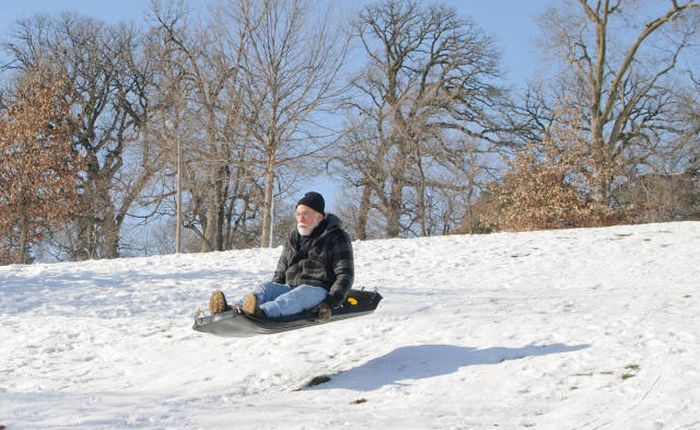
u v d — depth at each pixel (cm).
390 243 1928
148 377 793
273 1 2961
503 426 551
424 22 4438
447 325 901
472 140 4138
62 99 3203
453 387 670
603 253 1569
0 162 2886
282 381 735
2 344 975
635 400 596
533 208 2953
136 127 4066
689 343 738
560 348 762
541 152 3228
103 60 4244
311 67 2989
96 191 3812
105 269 1627
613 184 4047
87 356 895
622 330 812
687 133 4053
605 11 3659
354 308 703
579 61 3897
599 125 3719
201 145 3061
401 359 776
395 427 548
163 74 3497
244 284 1399
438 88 4144
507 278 1362
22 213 2908
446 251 1734
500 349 776
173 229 4284
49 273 1543
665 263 1415
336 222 682
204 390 709
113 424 544
